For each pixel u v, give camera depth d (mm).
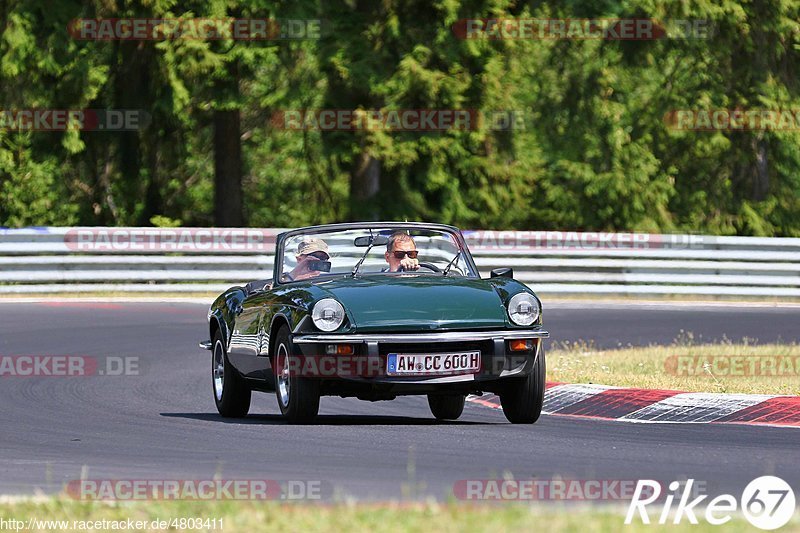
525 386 35781
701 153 118188
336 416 39688
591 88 114000
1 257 82625
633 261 87438
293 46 95812
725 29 111688
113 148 108500
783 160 119625
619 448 31391
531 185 111812
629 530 19812
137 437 34688
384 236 39188
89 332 64688
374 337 34469
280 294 37094
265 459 30141
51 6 95625
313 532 19969
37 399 43938
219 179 105438
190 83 96062
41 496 23453
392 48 98250
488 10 98812
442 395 36500
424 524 20266
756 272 88750
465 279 37688
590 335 66438
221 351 40875
